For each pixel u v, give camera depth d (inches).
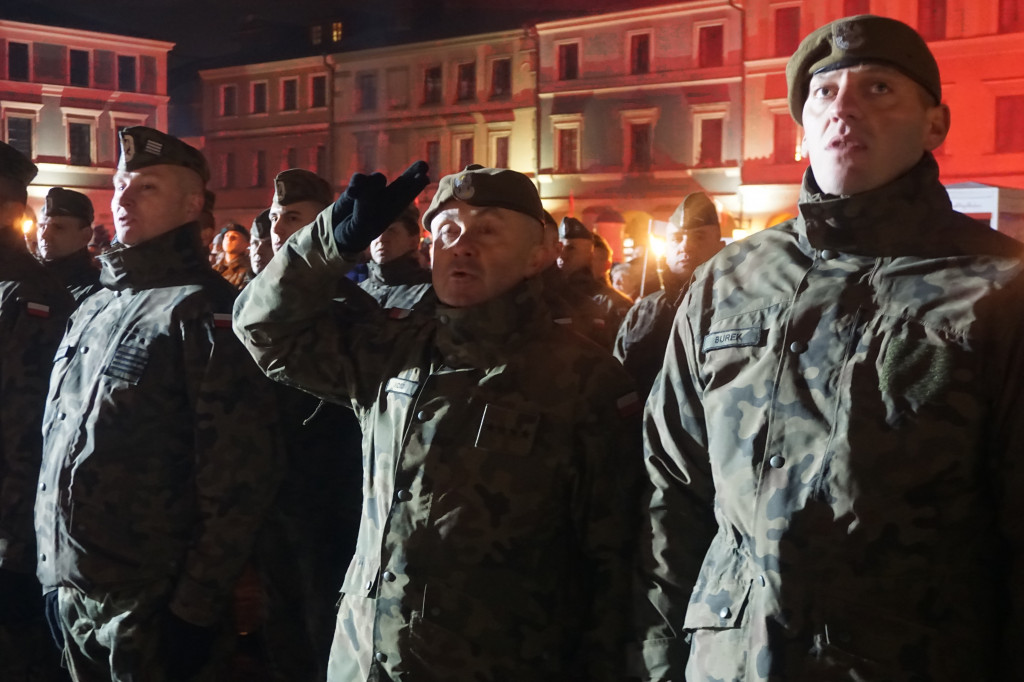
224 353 111.6
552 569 83.4
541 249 88.0
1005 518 60.5
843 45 66.9
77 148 1320.1
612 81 1116.5
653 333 151.0
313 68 1354.6
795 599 62.5
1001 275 62.0
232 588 111.1
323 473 130.8
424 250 289.1
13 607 130.0
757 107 1033.5
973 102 927.0
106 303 121.6
